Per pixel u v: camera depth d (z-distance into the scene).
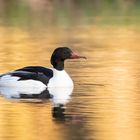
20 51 27.73
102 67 23.44
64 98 18.05
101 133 14.04
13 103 17.41
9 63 24.50
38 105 17.11
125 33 34.62
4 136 13.88
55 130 14.32
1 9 45.84
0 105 17.16
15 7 46.41
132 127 14.55
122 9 45.53
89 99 17.80
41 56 26.28
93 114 15.91
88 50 28.34
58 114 15.94
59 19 41.22
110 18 41.22
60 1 48.88
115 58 25.81
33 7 46.78
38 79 19.67
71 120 15.27
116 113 15.96
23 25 38.34
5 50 28.08
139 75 21.58
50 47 29.11
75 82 20.48
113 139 13.54
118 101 17.44
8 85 19.86
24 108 16.70
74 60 25.33
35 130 14.34
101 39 32.25
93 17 42.03
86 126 14.68
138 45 29.92
